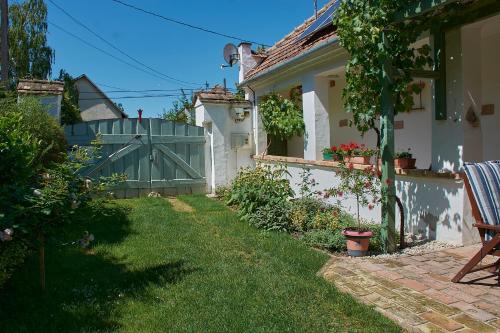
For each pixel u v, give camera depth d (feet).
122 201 31.86
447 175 17.58
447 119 18.04
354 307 11.67
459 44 17.28
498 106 20.95
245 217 23.61
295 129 31.22
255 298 12.40
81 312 11.51
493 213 13.12
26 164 12.67
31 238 12.06
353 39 17.46
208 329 10.50
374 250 17.97
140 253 17.16
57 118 29.22
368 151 22.72
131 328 10.63
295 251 17.44
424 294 12.61
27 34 80.53
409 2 15.72
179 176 36.68
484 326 10.42
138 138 35.12
